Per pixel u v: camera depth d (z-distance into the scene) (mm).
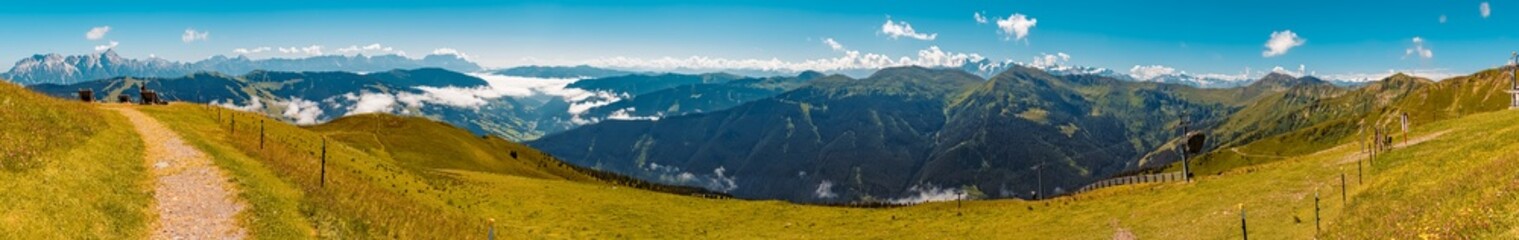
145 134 61594
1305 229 45844
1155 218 57781
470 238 52031
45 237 30625
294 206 43156
